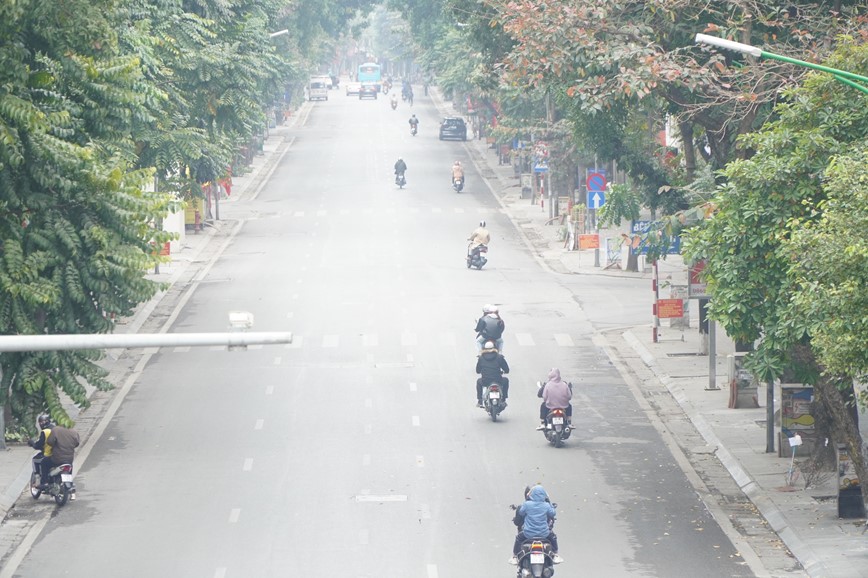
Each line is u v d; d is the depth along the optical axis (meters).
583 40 54.44
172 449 52.59
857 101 41.91
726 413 58.28
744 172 42.31
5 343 22.75
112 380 65.19
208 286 93.19
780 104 43.62
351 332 76.00
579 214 111.62
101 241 50.22
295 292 90.00
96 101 51.69
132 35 58.69
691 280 69.50
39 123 46.66
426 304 85.00
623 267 103.00
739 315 43.41
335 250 110.69
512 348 72.88
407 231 122.25
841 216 35.88
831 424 47.03
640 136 67.94
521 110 142.88
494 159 187.12
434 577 37.81
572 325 79.19
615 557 39.91
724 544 41.31
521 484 47.88
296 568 38.66
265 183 162.75
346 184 160.12
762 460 50.56
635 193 72.31
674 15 55.47
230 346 23.41
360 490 46.84
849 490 42.88
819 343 36.41
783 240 38.09
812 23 55.47
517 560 36.03
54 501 45.81
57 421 50.78
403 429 55.56
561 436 52.97
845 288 34.94
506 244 115.75
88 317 52.22
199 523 43.16
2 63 46.53
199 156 76.69
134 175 52.09
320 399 60.84
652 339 74.44
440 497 46.06
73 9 48.12
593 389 63.84
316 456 51.38
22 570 38.78
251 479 48.25
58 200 51.06
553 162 126.88
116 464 50.53
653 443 54.22
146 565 39.06
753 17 55.47
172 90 74.19
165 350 72.44
